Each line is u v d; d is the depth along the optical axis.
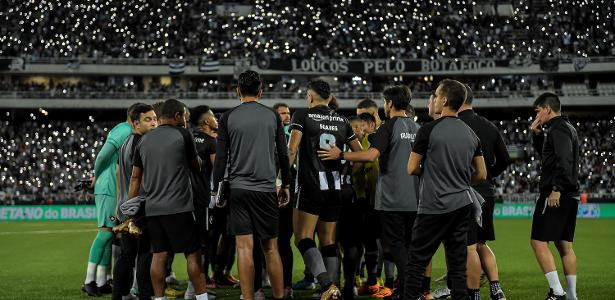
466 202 6.47
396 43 48.97
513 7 52.06
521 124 47.19
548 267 7.98
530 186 42.94
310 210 7.61
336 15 49.78
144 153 7.22
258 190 7.10
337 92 47.53
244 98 7.34
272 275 7.27
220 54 48.56
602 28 48.97
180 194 7.17
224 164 7.09
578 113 50.41
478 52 48.41
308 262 7.41
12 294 9.62
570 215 8.04
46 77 49.78
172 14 50.06
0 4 48.66
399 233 7.71
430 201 6.48
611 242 19.67
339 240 8.79
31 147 45.03
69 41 48.62
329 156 7.59
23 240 22.05
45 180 42.66
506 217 37.34
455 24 49.66
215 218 9.88
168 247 7.26
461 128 6.58
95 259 9.31
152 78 50.22
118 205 8.16
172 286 10.39
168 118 7.38
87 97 47.72
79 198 38.62
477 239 7.92
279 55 48.03
